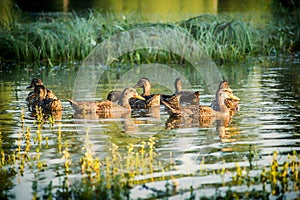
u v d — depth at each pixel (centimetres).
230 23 2744
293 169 1012
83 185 973
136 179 998
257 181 977
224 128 1364
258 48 2769
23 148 1205
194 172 1028
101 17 2959
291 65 2423
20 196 938
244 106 1609
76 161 1109
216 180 988
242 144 1206
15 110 1630
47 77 2266
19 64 2628
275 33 2858
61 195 940
